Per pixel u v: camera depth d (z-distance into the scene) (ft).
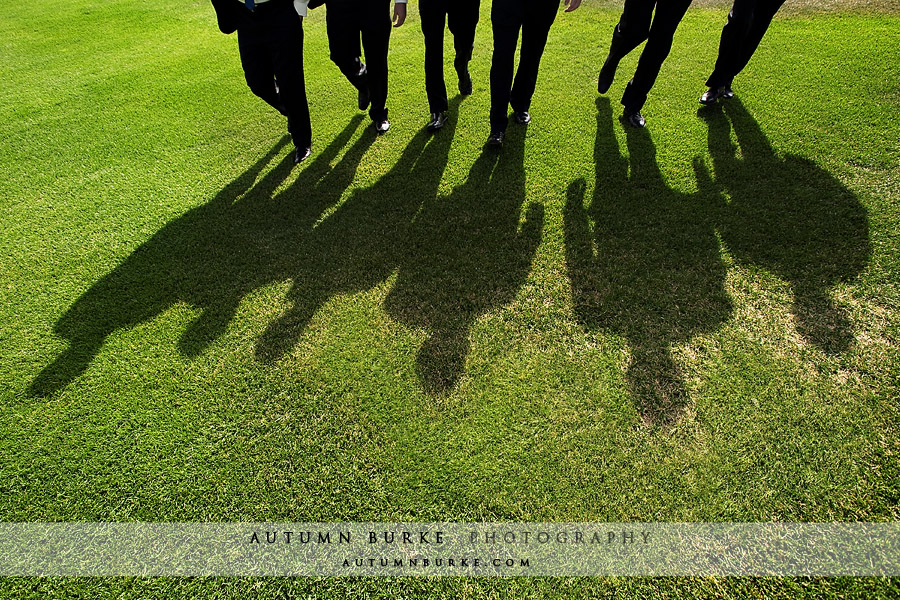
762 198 10.22
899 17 15.87
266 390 7.72
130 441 7.27
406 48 17.39
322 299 8.98
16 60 19.35
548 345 7.98
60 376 8.16
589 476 6.52
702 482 6.37
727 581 5.63
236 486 6.72
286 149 13.10
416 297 8.86
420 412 7.29
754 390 7.20
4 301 9.48
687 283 8.70
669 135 12.22
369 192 11.35
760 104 12.89
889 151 10.97
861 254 8.87
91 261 10.20
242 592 5.83
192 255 10.13
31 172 13.01
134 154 13.38
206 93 15.87
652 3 10.66
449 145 12.62
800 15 16.65
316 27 19.49
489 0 19.90
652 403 7.17
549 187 11.03
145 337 8.63
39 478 6.96
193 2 23.77
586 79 14.66
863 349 7.56
